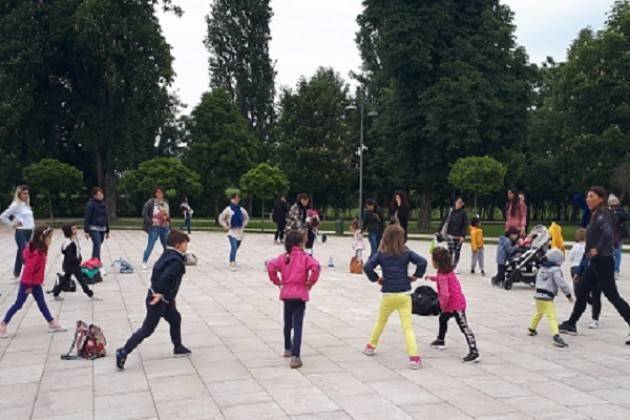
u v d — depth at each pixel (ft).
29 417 17.80
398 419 17.66
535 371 22.86
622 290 44.68
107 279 46.19
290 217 56.70
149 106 135.54
